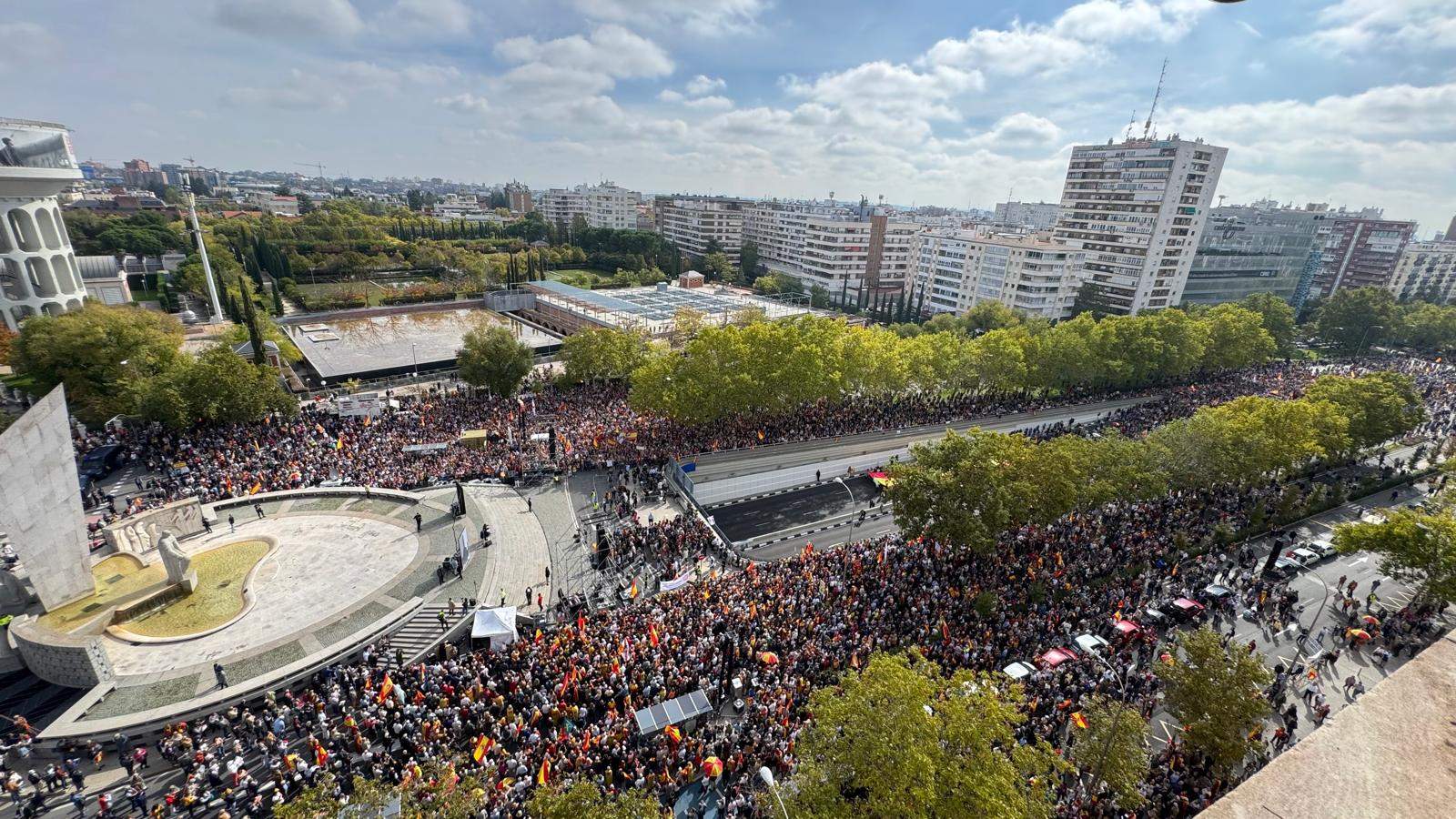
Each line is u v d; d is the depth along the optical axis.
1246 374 116.06
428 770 28.23
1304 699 41.28
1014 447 52.47
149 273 150.12
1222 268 165.88
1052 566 50.47
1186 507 61.34
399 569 48.25
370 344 114.00
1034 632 42.66
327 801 23.88
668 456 69.44
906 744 24.77
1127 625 42.78
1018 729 34.53
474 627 39.59
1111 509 60.62
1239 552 56.41
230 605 43.31
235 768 30.62
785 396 75.94
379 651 39.91
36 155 88.75
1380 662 45.06
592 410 81.88
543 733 33.31
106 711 34.44
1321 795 6.30
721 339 75.12
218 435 65.19
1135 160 144.50
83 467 58.28
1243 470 60.47
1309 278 180.25
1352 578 55.38
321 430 68.44
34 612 40.62
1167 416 89.69
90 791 31.00
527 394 88.25
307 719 34.47
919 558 51.00
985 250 154.88
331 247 172.62
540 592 46.56
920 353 89.69
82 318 70.88
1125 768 29.91
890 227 192.12
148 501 53.47
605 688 34.94
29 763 32.34
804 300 164.50
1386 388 75.69
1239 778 34.25
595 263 195.25
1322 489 66.44
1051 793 30.94
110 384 66.50
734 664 38.72
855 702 26.36
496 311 148.00
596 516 58.00
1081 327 102.81
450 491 60.59
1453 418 93.56
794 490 69.44
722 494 65.88
